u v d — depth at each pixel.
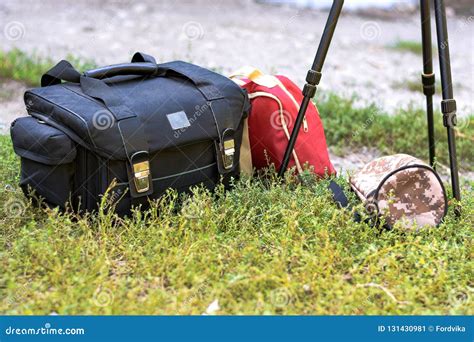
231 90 4.02
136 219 3.68
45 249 3.25
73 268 3.19
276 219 3.75
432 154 4.40
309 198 3.87
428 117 4.34
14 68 6.75
